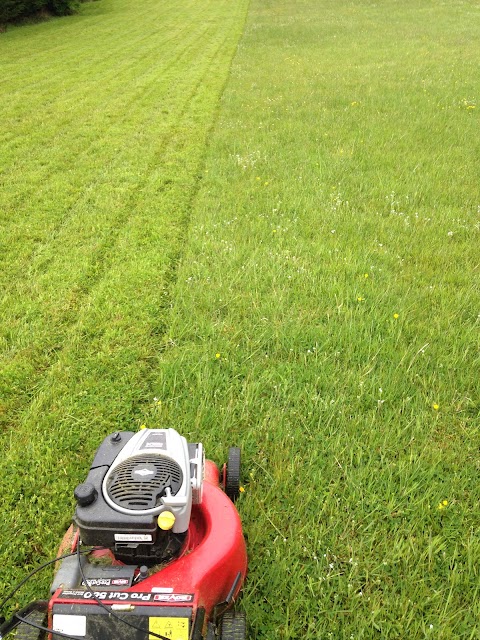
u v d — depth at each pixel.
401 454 2.20
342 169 5.28
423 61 10.15
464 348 2.78
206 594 1.45
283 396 2.53
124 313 3.24
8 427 2.47
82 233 4.32
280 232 4.05
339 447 2.23
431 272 3.48
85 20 17.98
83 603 1.34
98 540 1.40
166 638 1.29
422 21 14.67
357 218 4.25
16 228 4.43
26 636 1.34
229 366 2.75
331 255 3.71
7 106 8.54
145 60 12.24
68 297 3.44
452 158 5.52
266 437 2.30
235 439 2.32
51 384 2.71
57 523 1.98
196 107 8.23
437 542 1.84
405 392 2.52
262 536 1.88
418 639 1.60
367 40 12.74
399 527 1.93
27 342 3.01
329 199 4.65
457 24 13.91
